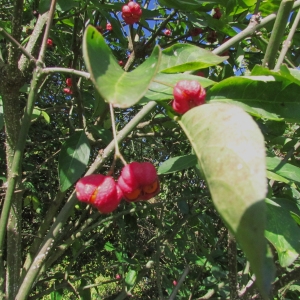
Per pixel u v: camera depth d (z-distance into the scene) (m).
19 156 0.10
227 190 0.05
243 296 0.12
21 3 0.11
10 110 0.12
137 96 0.05
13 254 0.12
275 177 0.09
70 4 0.16
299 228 0.08
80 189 0.08
